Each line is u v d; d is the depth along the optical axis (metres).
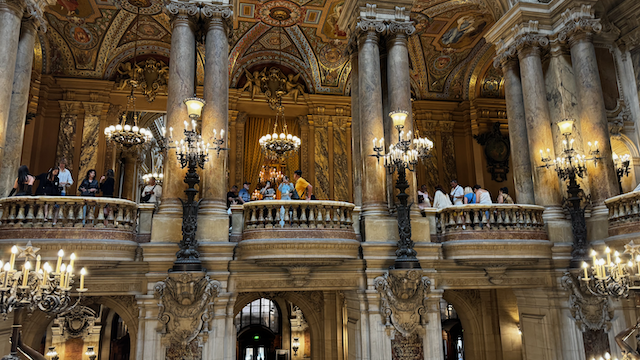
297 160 16.17
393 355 8.46
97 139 14.36
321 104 16.28
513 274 9.77
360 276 8.96
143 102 15.10
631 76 11.27
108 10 13.47
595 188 9.81
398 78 9.75
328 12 14.18
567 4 10.41
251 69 16.09
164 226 8.16
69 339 14.90
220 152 8.75
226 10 9.17
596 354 9.10
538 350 9.94
